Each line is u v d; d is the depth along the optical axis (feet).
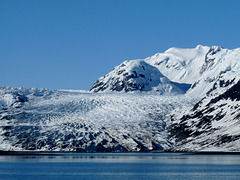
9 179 526.16
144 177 540.11
